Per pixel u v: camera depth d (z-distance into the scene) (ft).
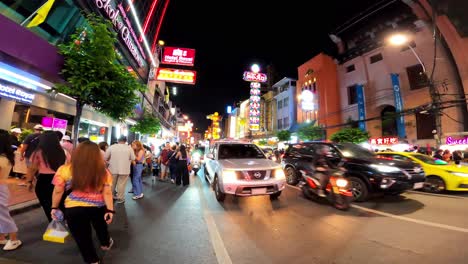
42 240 12.93
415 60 73.31
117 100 24.26
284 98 138.62
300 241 13.51
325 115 99.81
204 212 19.27
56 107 36.14
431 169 28.02
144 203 22.18
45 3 27.09
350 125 92.68
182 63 70.18
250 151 27.91
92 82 21.56
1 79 25.68
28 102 30.22
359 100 89.66
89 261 9.89
